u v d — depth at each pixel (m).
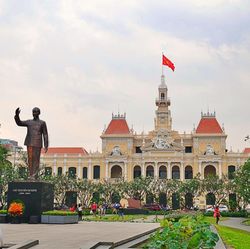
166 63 114.12
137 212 79.38
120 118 136.62
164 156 127.25
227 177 103.88
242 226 51.38
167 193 106.12
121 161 129.38
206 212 81.94
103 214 73.62
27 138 36.19
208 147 127.94
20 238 21.28
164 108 133.88
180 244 11.98
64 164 131.62
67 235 23.61
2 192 90.88
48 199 36.12
